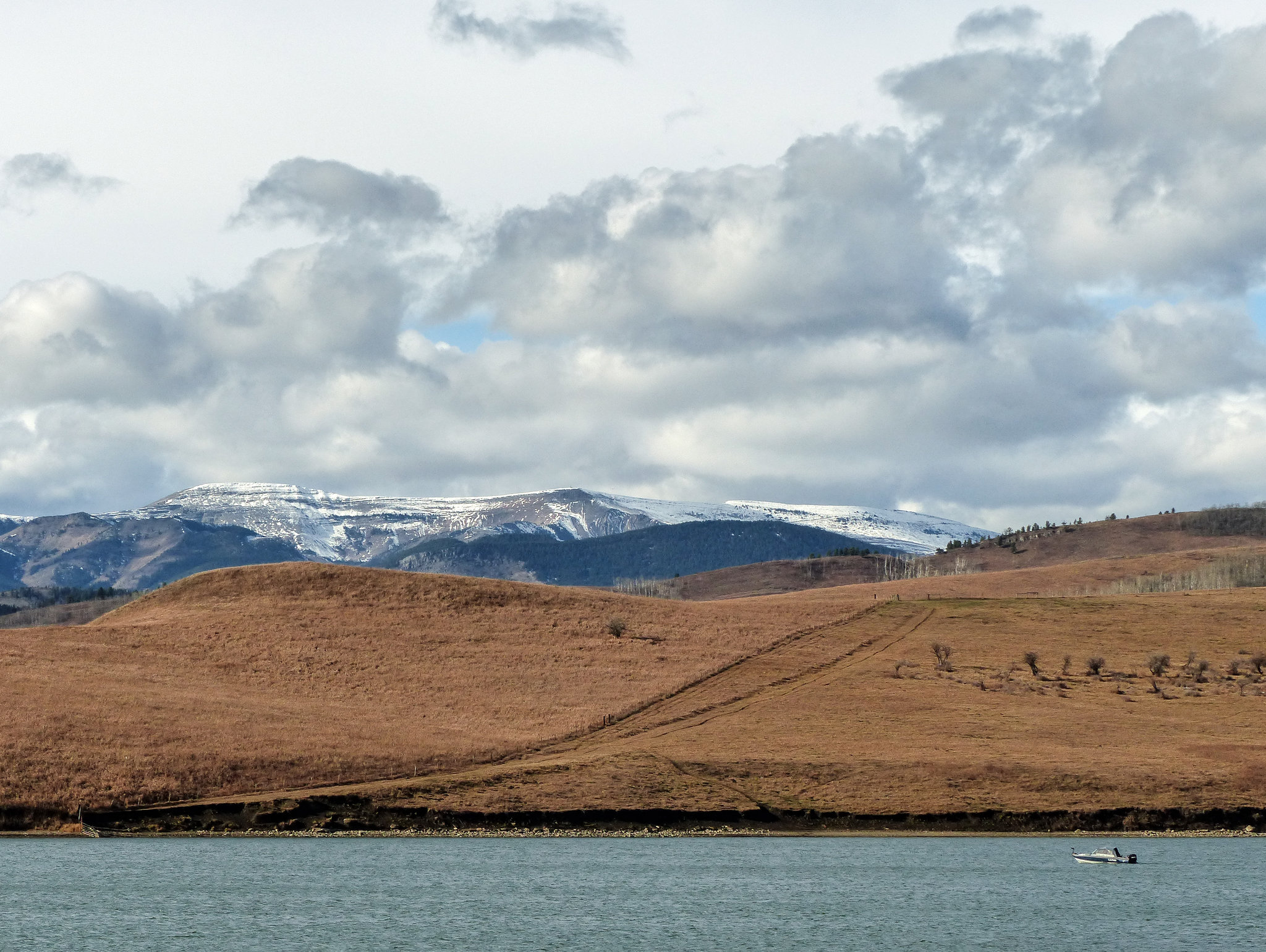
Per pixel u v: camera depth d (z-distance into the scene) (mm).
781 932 115562
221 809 165750
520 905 124625
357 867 142875
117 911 117875
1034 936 114625
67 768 168875
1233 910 125312
